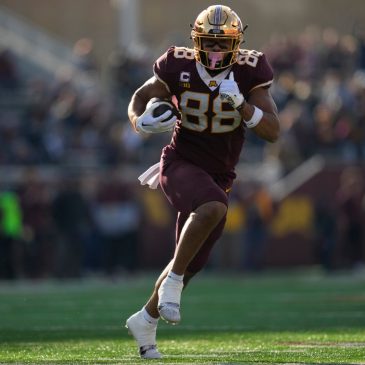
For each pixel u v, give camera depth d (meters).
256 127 19.50
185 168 19.91
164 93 20.39
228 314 33.84
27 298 42.31
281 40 82.75
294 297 41.31
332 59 76.25
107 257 59.41
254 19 109.12
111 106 71.19
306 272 63.12
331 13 109.06
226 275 60.53
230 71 19.91
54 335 26.25
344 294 42.47
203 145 20.17
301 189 66.44
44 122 65.56
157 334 26.55
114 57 75.62
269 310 35.25
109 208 59.31
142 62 73.75
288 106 69.31
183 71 19.97
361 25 107.88
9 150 62.84
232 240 62.22
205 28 19.55
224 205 19.20
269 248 65.94
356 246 63.22
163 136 68.25
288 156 66.94
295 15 109.00
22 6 109.62
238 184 66.06
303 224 66.44
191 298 41.69
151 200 64.44
